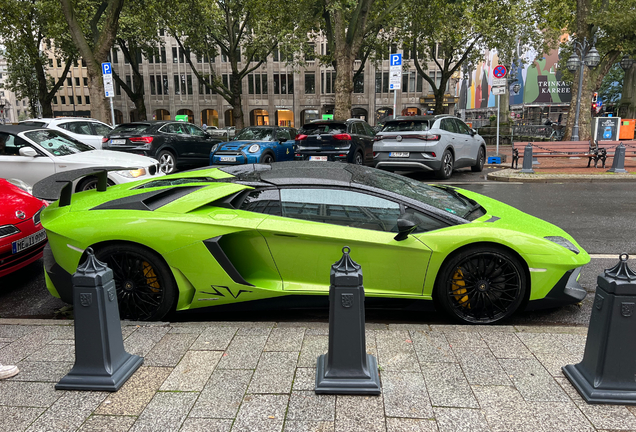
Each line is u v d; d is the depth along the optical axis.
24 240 4.41
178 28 25.61
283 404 2.29
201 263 3.26
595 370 2.35
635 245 5.56
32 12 25.53
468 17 20.81
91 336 2.45
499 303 3.38
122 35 27.20
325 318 3.69
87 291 2.41
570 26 22.25
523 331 3.10
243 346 2.90
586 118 18.73
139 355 2.77
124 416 2.22
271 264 3.37
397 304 3.40
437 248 3.25
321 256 3.33
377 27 23.78
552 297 3.40
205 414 2.22
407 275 3.31
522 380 2.51
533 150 13.85
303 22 22.61
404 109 51.44
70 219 3.37
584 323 3.56
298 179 3.58
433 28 23.73
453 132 11.52
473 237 3.25
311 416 2.20
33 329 3.22
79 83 62.00
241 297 3.35
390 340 2.98
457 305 3.37
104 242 3.29
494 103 39.38
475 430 2.10
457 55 27.30
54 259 3.40
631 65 23.66
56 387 2.44
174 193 3.51
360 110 52.06
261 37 26.56
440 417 2.19
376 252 3.28
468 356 2.77
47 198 3.66
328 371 2.39
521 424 2.14
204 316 3.73
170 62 51.97
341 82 17.72
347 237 3.27
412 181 4.15
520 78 44.88
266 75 51.53
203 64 51.84
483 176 12.20
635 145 14.97
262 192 3.51
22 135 7.95
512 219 3.64
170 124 12.27
